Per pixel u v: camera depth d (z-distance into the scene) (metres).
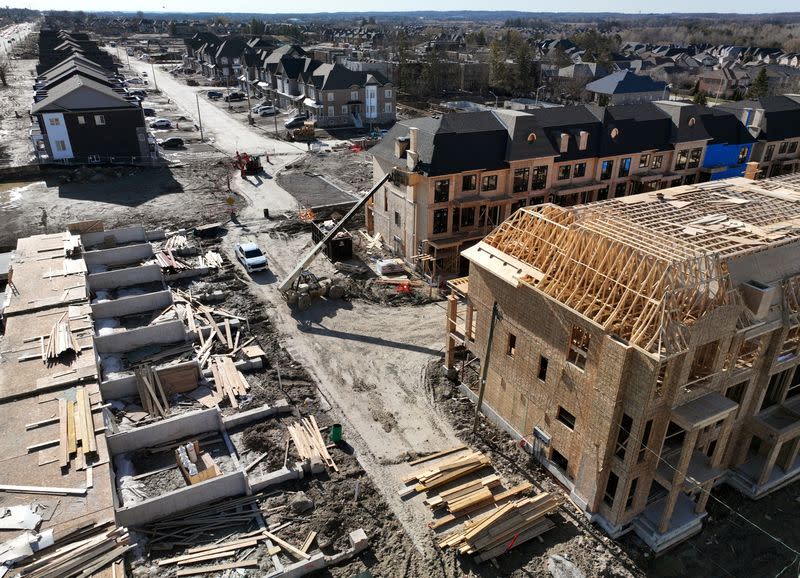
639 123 49.28
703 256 20.81
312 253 39.56
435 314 38.53
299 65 107.44
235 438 26.61
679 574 21.28
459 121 43.53
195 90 132.25
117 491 23.11
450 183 41.47
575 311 21.62
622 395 20.55
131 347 32.66
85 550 18.58
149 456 25.38
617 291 21.28
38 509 19.88
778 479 25.30
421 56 150.00
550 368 23.80
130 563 20.00
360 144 82.94
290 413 28.47
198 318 36.62
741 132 55.28
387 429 27.66
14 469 21.53
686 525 22.55
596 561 21.33
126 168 68.81
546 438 24.77
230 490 23.14
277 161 74.94
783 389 25.12
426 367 32.66
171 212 55.69
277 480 24.02
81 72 80.56
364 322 37.38
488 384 28.36
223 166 71.62
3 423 23.92
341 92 95.94
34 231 50.06
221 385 30.09
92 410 24.97
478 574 20.64
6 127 87.56
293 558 20.72
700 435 23.14
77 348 29.38
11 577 17.58
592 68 123.44
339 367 32.50
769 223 25.69
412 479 24.59
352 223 54.56
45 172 66.25
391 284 42.28
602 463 21.59
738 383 22.78
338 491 23.83
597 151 47.06
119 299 36.03
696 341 19.83
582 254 23.16
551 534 22.41
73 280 37.31
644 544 22.34
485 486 24.08
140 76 150.12
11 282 35.53
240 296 40.19
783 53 199.00
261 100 120.62
